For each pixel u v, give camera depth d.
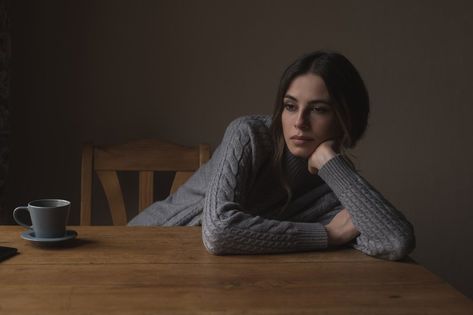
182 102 2.12
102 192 2.14
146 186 1.89
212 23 2.11
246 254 1.03
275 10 2.13
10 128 2.04
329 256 1.03
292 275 0.91
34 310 0.73
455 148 2.26
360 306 0.77
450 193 2.28
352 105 1.15
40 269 0.91
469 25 2.23
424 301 0.80
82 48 2.06
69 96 2.07
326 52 1.16
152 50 2.09
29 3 2.03
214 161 1.45
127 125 2.11
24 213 2.10
